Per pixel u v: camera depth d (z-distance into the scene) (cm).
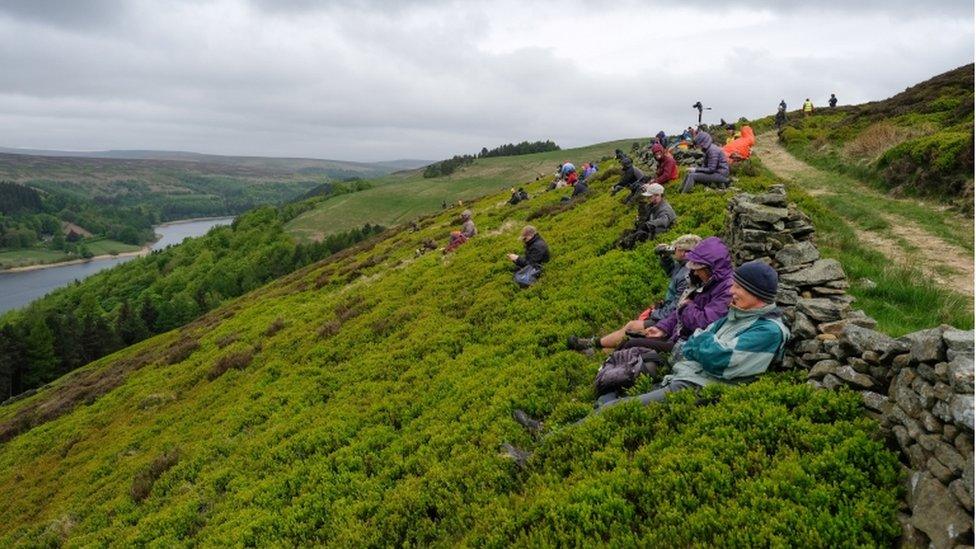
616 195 2595
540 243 1838
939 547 427
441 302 2033
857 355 652
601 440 760
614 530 577
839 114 5309
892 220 1769
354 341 2027
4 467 2503
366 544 841
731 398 707
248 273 13050
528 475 794
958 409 454
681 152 2950
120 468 1806
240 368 2352
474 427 1029
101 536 1334
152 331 10825
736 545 507
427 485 912
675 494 588
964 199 1812
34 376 8988
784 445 605
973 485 428
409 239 4419
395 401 1372
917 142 2295
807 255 981
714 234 1498
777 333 720
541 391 1058
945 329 528
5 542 1627
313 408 1568
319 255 13900
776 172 2991
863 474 533
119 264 17400
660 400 771
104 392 3169
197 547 1073
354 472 1103
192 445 1678
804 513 509
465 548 673
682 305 890
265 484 1206
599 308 1366
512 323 1519
